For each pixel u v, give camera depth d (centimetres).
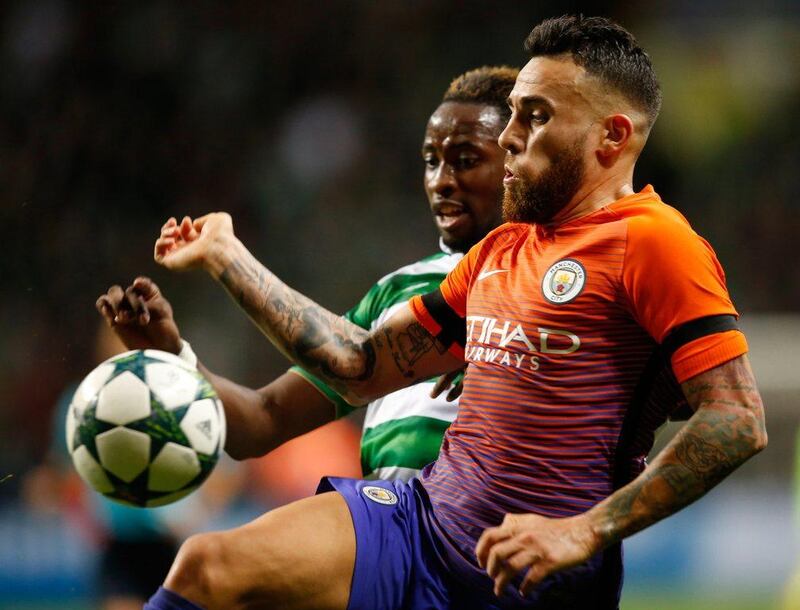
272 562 1096
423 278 1503
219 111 5050
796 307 4738
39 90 4947
